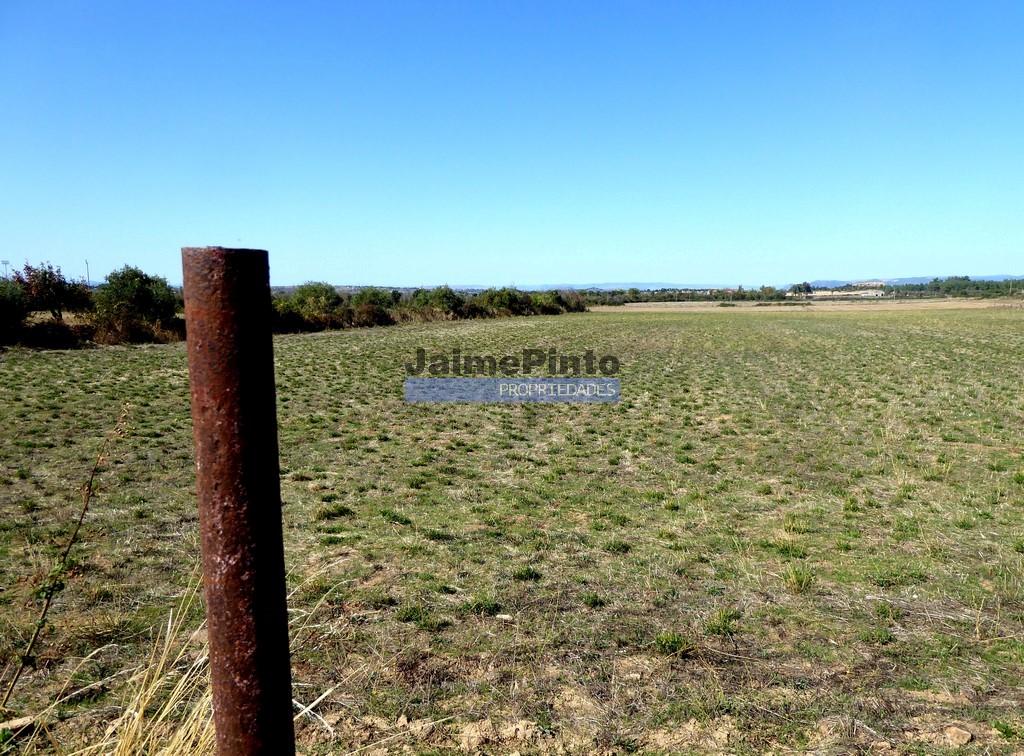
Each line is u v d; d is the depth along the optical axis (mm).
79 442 10219
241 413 1230
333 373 20469
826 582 5453
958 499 7852
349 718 3475
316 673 3922
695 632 4535
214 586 1288
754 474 9273
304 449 10711
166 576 5297
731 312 82625
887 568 5738
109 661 3926
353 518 7176
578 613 4840
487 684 3840
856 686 3844
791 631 4570
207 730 2496
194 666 3023
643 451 10773
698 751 3246
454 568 5715
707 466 9664
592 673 3984
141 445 10133
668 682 3883
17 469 8641
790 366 23562
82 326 26000
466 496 8117
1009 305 91562
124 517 6797
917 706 3645
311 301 43469
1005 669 4043
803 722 3488
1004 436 11273
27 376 16719
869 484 8656
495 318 59375
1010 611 4859
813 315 71625
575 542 6441
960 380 18641
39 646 4059
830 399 15852
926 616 4797
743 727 3438
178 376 17578
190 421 12008
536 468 9680
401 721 3463
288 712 1379
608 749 3258
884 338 36750
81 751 2650
